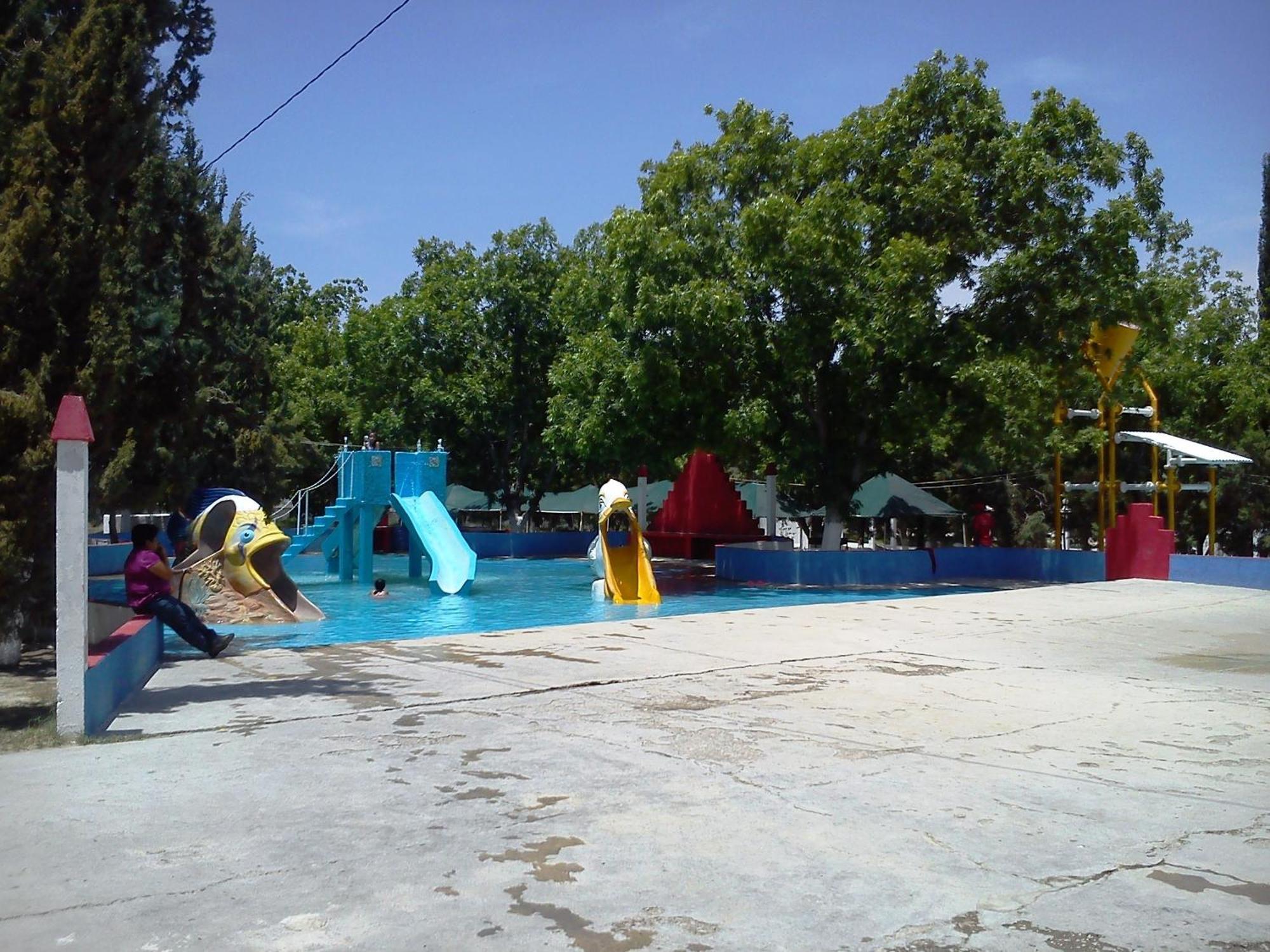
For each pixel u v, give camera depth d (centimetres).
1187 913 469
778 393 2631
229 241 2498
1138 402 3603
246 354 2392
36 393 977
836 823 590
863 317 2330
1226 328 3875
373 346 4044
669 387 2475
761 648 1291
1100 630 1533
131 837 563
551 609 2192
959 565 2955
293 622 1916
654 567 3375
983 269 2370
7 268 963
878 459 2811
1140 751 767
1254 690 1032
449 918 459
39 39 1147
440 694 982
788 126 2662
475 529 4866
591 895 486
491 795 644
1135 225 2291
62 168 1046
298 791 652
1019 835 573
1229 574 2325
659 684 1042
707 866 522
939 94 2452
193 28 1460
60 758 736
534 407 4162
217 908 468
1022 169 2309
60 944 432
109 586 2414
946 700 966
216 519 1916
